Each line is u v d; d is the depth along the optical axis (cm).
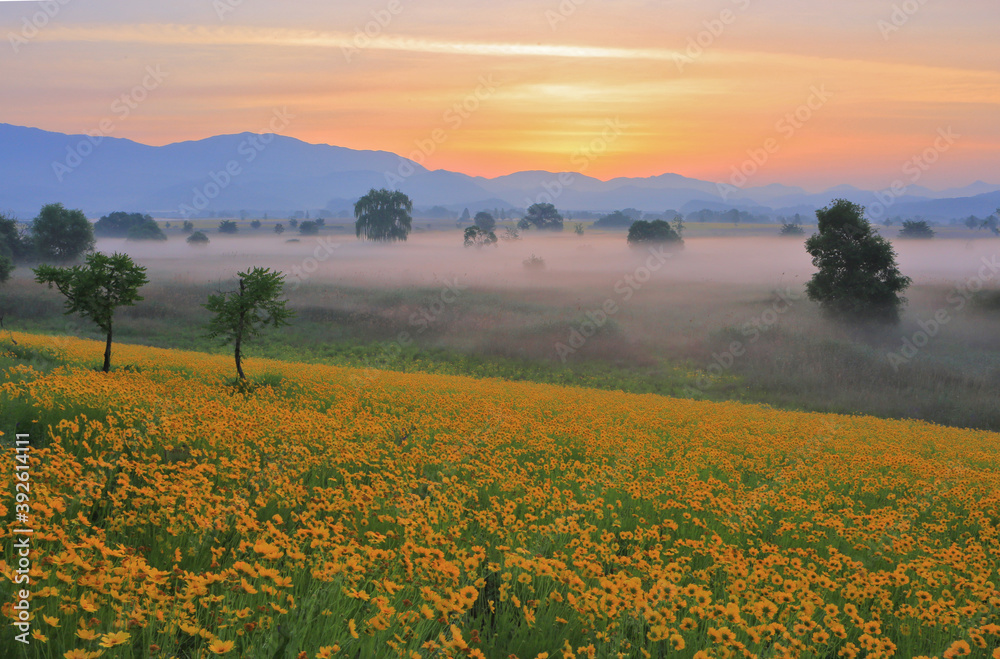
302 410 1526
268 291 2316
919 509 1070
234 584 420
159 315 5656
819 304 6378
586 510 843
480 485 971
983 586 650
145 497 634
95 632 361
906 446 1933
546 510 834
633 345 4966
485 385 2947
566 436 1503
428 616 423
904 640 577
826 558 793
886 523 880
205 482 717
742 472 1289
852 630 582
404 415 1623
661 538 790
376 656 416
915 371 4359
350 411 1525
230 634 409
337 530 591
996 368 4547
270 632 400
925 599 605
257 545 455
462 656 397
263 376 2403
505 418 1560
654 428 1812
